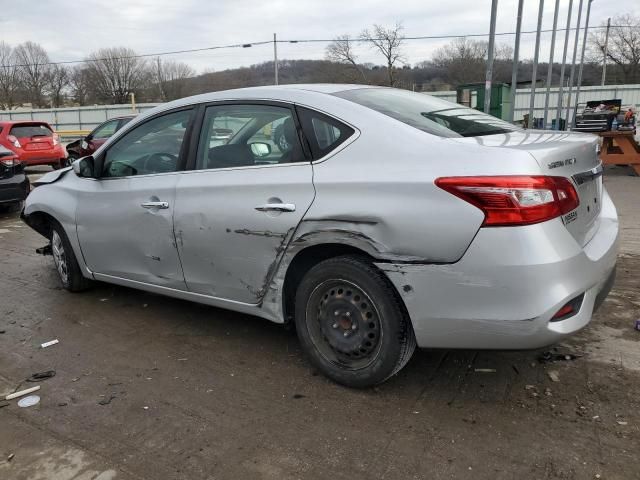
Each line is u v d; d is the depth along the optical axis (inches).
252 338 154.3
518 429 106.9
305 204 119.4
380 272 113.7
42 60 2765.7
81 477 97.4
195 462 100.7
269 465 99.3
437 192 103.4
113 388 128.6
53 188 189.6
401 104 131.1
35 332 163.0
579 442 102.1
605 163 522.0
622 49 2365.9
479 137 115.5
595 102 560.7
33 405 121.9
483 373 129.1
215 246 137.1
